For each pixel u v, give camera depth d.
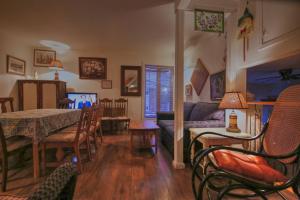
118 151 3.16
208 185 1.47
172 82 5.73
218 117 2.77
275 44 1.76
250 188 1.10
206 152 1.29
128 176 2.15
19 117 1.96
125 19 3.09
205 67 3.83
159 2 2.53
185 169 2.36
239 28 2.31
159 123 4.09
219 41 3.19
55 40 4.27
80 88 5.19
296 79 2.24
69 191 0.74
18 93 4.24
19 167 2.38
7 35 3.89
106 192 1.79
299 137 1.24
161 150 3.26
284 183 1.10
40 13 2.88
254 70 2.40
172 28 3.49
